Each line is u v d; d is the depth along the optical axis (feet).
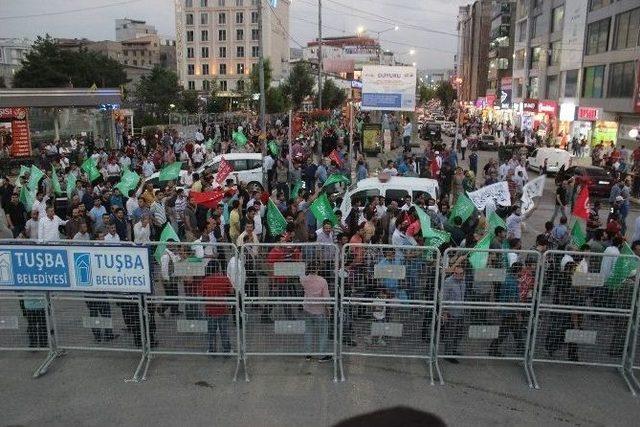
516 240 33.81
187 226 44.24
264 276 26.66
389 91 98.07
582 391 25.55
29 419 22.75
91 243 26.03
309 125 142.20
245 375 26.23
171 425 22.40
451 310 27.14
